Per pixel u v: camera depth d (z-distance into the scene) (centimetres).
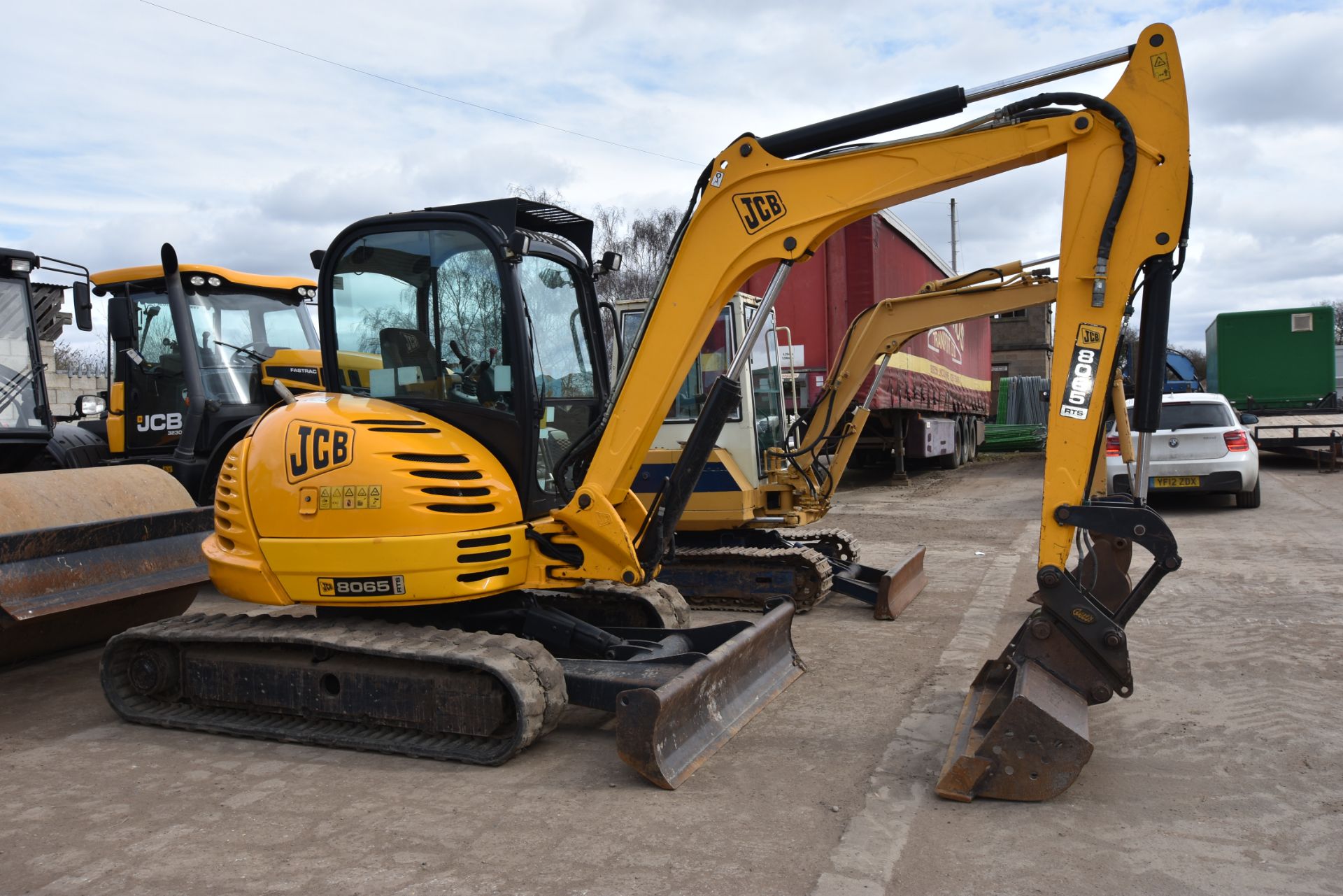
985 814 385
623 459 489
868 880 331
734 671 503
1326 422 1836
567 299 557
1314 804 388
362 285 527
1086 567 490
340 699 484
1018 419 3228
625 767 445
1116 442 1255
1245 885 324
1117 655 417
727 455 798
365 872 345
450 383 509
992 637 678
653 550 506
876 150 461
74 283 790
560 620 538
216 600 852
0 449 772
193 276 848
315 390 891
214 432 851
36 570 511
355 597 475
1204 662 592
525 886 331
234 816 397
